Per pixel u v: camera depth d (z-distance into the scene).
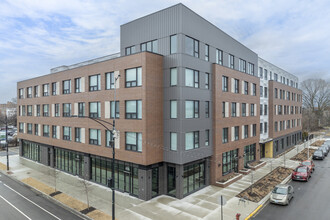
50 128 31.61
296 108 52.41
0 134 55.62
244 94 29.45
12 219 16.06
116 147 21.53
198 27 21.75
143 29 22.38
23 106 38.69
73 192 21.44
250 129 31.00
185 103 20.00
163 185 20.83
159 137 20.31
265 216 16.25
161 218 15.91
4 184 24.39
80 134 26.41
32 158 36.53
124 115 20.80
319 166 32.31
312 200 19.27
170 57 20.12
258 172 28.03
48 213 17.11
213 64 23.55
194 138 21.09
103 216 16.31
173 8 20.12
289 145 47.03
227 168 25.70
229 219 15.65
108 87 22.69
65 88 28.86
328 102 93.94
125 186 21.27
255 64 33.72
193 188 21.36
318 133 75.06
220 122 24.16
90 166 25.42
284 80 48.50
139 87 19.47
